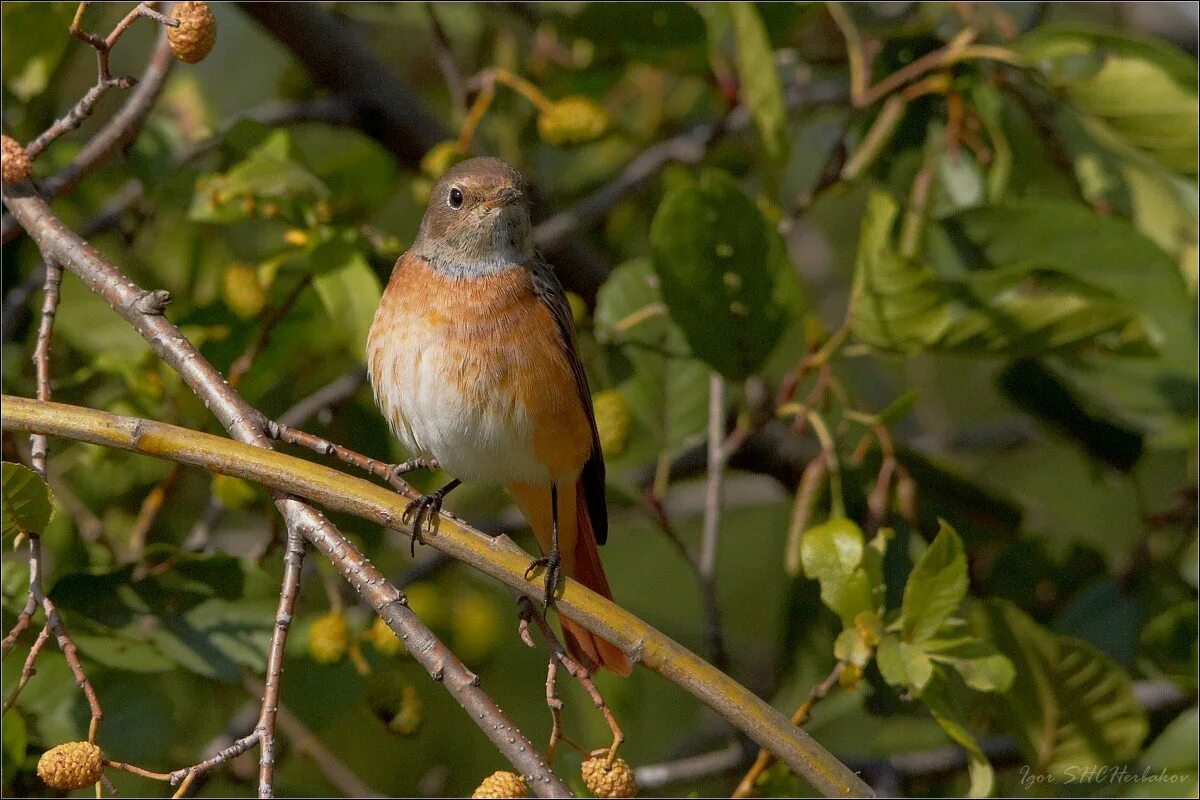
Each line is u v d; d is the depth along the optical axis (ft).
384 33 50.44
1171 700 34.55
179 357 24.16
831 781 21.11
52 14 37.22
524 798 20.20
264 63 48.44
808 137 49.83
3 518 21.54
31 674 20.95
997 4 42.32
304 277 34.01
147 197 37.11
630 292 37.11
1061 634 35.40
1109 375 37.19
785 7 37.73
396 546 40.65
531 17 40.37
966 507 37.60
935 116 39.34
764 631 50.67
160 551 30.89
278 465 22.03
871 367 50.24
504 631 43.14
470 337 28.25
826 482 35.86
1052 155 38.86
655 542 51.72
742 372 34.24
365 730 42.88
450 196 29.01
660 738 45.44
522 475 29.25
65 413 21.99
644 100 46.65
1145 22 44.60
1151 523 37.09
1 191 26.12
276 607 30.58
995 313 31.78
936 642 27.55
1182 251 37.42
